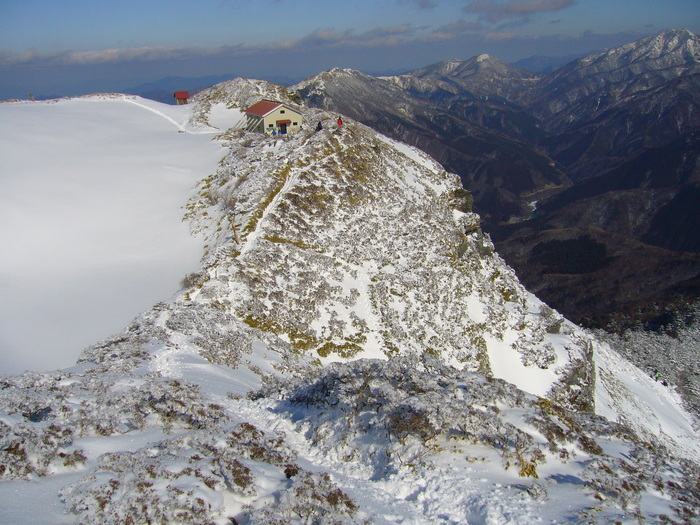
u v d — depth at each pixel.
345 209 40.38
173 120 71.38
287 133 58.44
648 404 47.12
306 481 7.95
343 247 36.41
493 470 9.12
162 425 10.43
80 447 8.63
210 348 20.38
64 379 12.23
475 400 11.30
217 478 7.63
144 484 7.08
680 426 47.19
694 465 10.38
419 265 37.88
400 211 42.91
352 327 30.38
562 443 10.48
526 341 37.31
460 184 56.88
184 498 6.89
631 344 78.94
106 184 45.91
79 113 70.00
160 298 29.39
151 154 54.19
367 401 11.66
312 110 69.19
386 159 50.88
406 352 30.50
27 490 7.00
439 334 33.50
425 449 9.76
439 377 12.94
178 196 44.53
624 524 7.40
